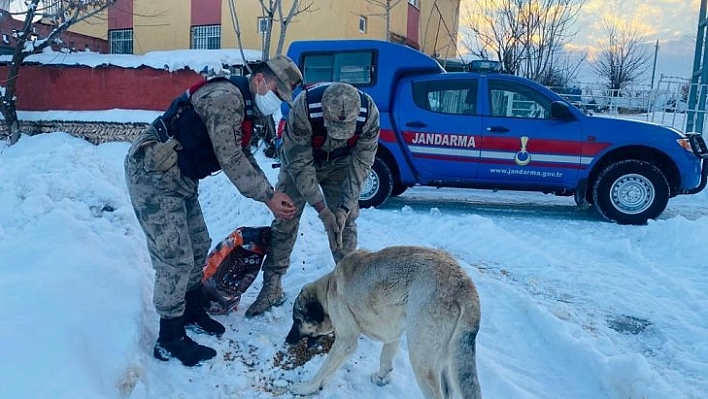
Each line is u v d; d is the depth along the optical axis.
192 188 3.55
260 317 4.36
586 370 3.87
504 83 8.38
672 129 8.32
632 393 3.51
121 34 21.70
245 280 4.29
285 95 3.46
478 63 9.63
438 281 2.92
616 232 7.61
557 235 7.43
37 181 5.47
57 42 16.19
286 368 3.71
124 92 15.96
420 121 8.51
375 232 7.17
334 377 3.57
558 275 5.73
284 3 17.72
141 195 3.40
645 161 8.14
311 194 3.87
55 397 2.74
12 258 4.12
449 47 25.00
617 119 8.25
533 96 8.32
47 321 3.25
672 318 4.72
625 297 5.17
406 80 8.62
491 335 4.43
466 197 10.44
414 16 22.73
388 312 3.14
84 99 16.16
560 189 8.37
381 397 3.47
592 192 8.29
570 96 18.47
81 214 5.09
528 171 8.31
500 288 5.25
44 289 3.59
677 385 3.71
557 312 4.73
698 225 6.64
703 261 6.10
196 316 4.01
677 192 8.30
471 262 6.21
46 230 4.45
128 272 4.21
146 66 15.71
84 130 15.99
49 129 16.20
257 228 4.29
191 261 3.55
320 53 9.09
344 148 3.99
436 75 8.57
